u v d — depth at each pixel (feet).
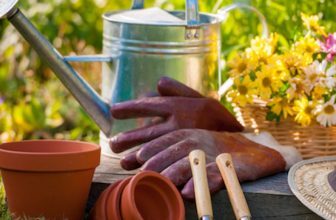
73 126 11.93
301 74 7.43
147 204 6.36
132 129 7.54
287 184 6.77
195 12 7.39
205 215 6.04
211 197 6.58
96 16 12.30
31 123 11.82
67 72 7.41
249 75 7.49
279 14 9.87
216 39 7.74
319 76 7.38
